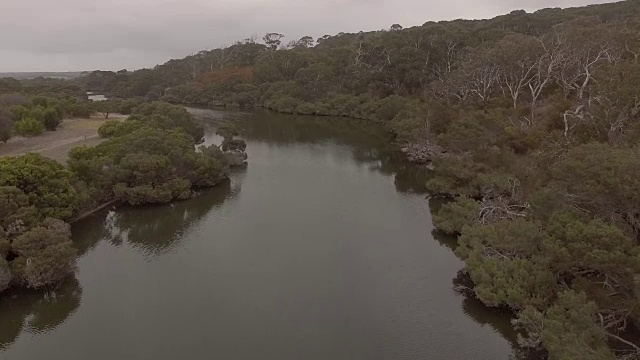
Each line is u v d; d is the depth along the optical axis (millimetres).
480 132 58688
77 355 30109
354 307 35000
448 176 60875
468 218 45938
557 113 60781
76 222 51406
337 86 148750
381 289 37469
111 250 45750
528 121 67000
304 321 33312
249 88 168250
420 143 78125
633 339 27062
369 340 31141
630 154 28953
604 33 65625
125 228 51188
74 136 87875
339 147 91562
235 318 33719
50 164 49156
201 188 64188
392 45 141750
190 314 34312
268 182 67312
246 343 30875
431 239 46938
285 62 178750
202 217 53719
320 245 45719
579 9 155250
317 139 100188
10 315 35156
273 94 157500
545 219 33125
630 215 28234
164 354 29859
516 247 33406
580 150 32062
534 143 57594
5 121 76125
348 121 125000
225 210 55938
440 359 29203
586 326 24406
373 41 153000
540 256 32719
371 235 48062
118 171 56156
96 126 100750
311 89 151375
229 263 42250
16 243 37438
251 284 38469
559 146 41750
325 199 59812
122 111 128000
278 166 76562
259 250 44781
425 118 80062
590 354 22281
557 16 140125
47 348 31031
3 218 40188
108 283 39094
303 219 52812
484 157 57688
